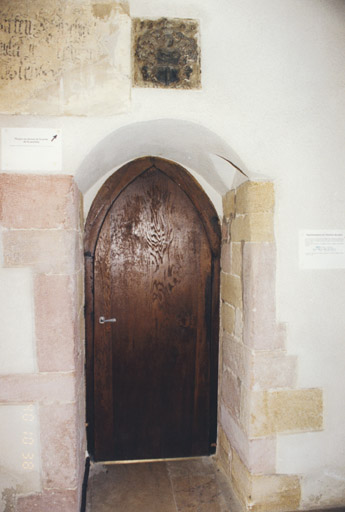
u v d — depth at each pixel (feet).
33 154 4.72
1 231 4.72
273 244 5.24
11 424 4.86
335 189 5.33
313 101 5.22
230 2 4.99
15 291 4.79
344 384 5.49
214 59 4.97
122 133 5.03
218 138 5.07
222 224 6.77
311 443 5.45
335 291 5.40
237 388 5.85
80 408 5.66
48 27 4.70
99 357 6.66
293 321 5.32
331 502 5.55
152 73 4.85
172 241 6.80
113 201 6.54
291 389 5.36
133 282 6.72
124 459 6.82
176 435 6.94
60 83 4.73
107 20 4.79
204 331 6.91
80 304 5.89
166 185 6.75
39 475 4.93
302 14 5.14
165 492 5.98
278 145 5.16
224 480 6.28
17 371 4.84
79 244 5.75
